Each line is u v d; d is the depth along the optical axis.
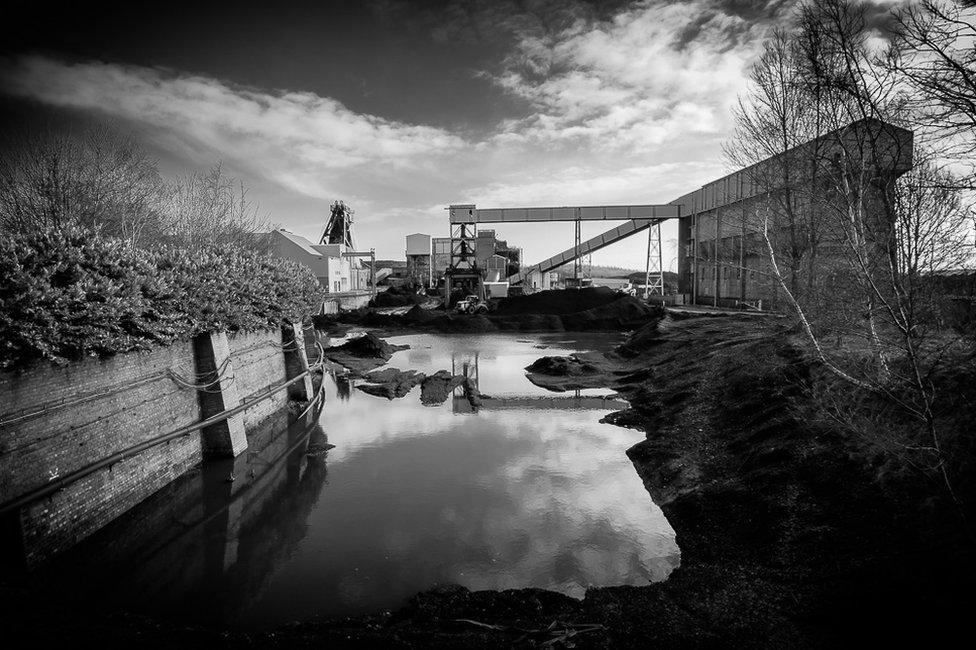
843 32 6.08
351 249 85.31
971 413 7.52
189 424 12.29
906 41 5.25
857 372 10.52
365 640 5.70
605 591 7.07
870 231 6.70
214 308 12.86
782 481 8.93
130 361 10.33
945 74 5.12
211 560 8.51
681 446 12.61
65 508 8.46
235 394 14.21
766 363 15.12
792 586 6.58
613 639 5.72
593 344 37.69
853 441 8.85
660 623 6.00
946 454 7.07
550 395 20.97
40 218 14.57
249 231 25.25
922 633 5.14
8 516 7.68
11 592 6.54
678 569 7.73
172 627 6.21
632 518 9.79
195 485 11.50
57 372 8.52
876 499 7.42
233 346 15.35
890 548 6.51
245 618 6.98
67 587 7.67
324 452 13.95
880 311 8.51
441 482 11.76
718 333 25.77
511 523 9.67
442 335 44.31
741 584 6.83
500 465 12.80
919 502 6.93
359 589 7.62
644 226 58.31
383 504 10.62
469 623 6.21
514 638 5.75
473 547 8.79
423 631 5.94
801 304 14.26
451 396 21.09
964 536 6.01
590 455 13.44
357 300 67.56
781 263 16.56
